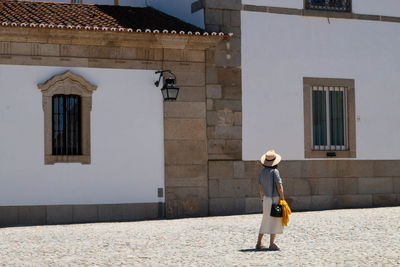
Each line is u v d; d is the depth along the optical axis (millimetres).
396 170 18938
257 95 17516
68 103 16016
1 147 15445
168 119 16609
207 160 16891
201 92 16922
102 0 21047
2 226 15094
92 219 15930
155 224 14578
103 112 16125
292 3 18078
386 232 12133
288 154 17766
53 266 8969
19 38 15531
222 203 16953
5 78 15523
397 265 8750
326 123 18406
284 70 17875
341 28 18609
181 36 16234
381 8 19141
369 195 18547
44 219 15602
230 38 17312
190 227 13625
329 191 18094
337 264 8875
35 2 18047
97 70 16125
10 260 9492
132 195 16250
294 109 17922
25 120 15594
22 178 15523
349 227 12961
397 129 19078
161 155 16531
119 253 10039
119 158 16203
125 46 16312
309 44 18219
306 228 12945
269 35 17766
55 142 15891
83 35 15672
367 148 18656
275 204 10453
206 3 17172
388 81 19078
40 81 15719
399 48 19297
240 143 17234
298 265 8836
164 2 19406
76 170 15891
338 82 18469
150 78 16516
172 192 16547
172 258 9531
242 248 10555
